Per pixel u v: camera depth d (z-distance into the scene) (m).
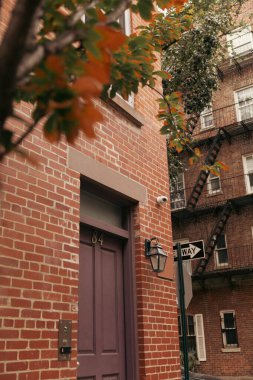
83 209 4.96
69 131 1.54
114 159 5.37
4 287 3.47
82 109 1.41
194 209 20.39
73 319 4.07
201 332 19.45
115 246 5.36
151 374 5.02
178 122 4.43
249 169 20.45
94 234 5.01
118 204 5.60
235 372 18.19
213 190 21.02
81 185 4.89
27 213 3.87
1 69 1.21
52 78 1.42
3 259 3.53
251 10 21.61
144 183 5.91
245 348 18.27
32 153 4.10
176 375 5.52
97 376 4.56
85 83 1.35
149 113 6.50
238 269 18.50
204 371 18.88
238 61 21.72
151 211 5.90
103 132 5.28
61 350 3.85
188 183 21.55
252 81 21.41
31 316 3.64
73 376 3.93
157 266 5.43
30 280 3.72
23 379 3.44
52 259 4.01
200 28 12.61
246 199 19.34
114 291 5.16
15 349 3.44
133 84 2.71
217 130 21.48
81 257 4.75
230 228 20.06
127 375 4.97
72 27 1.50
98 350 4.66
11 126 3.93
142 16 2.36
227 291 19.36
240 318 18.72
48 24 1.88
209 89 13.06
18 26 1.22
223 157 21.14
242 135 20.89
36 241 3.89
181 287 5.95
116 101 5.52
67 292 4.09
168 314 5.70
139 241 5.50
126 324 5.16
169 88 12.80
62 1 2.04
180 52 12.59
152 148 6.34
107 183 5.10
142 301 5.23
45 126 1.60
